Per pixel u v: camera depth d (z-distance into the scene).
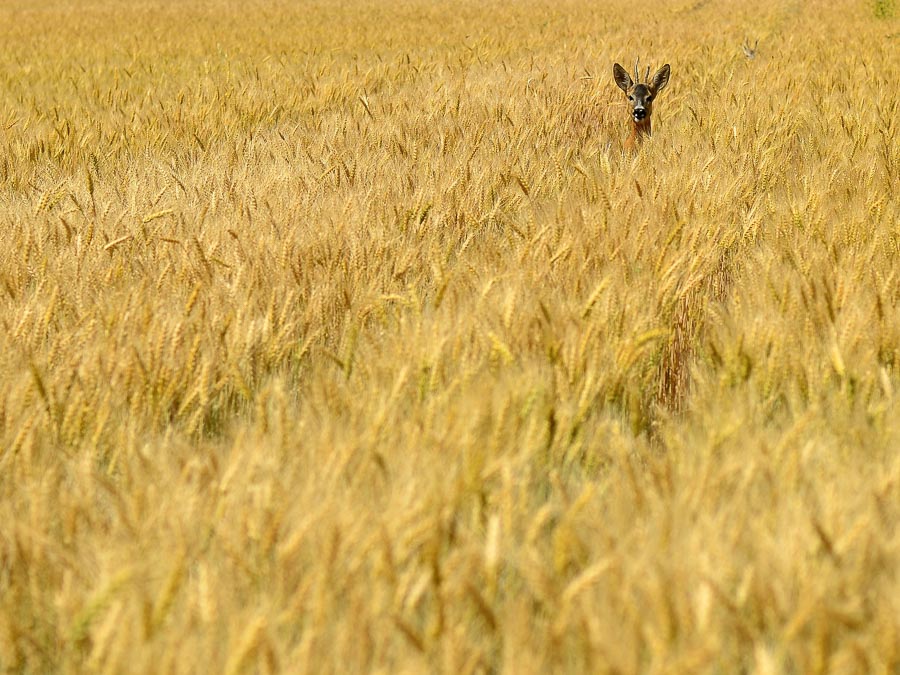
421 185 29.53
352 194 27.09
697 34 100.31
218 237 23.55
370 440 13.28
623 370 16.19
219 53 91.00
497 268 21.80
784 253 22.30
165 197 29.70
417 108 49.47
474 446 13.24
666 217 25.58
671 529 11.44
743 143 38.25
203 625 10.12
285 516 11.87
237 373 16.59
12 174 35.22
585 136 44.62
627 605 9.79
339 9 161.00
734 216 26.97
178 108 49.66
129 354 16.55
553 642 9.70
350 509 11.83
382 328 19.02
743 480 12.20
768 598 10.17
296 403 17.50
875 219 25.08
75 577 11.23
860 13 132.75
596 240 23.27
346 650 9.91
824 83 56.09
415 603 10.48
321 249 22.78
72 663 10.27
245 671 9.66
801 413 15.45
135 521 11.79
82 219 26.86
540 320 17.42
